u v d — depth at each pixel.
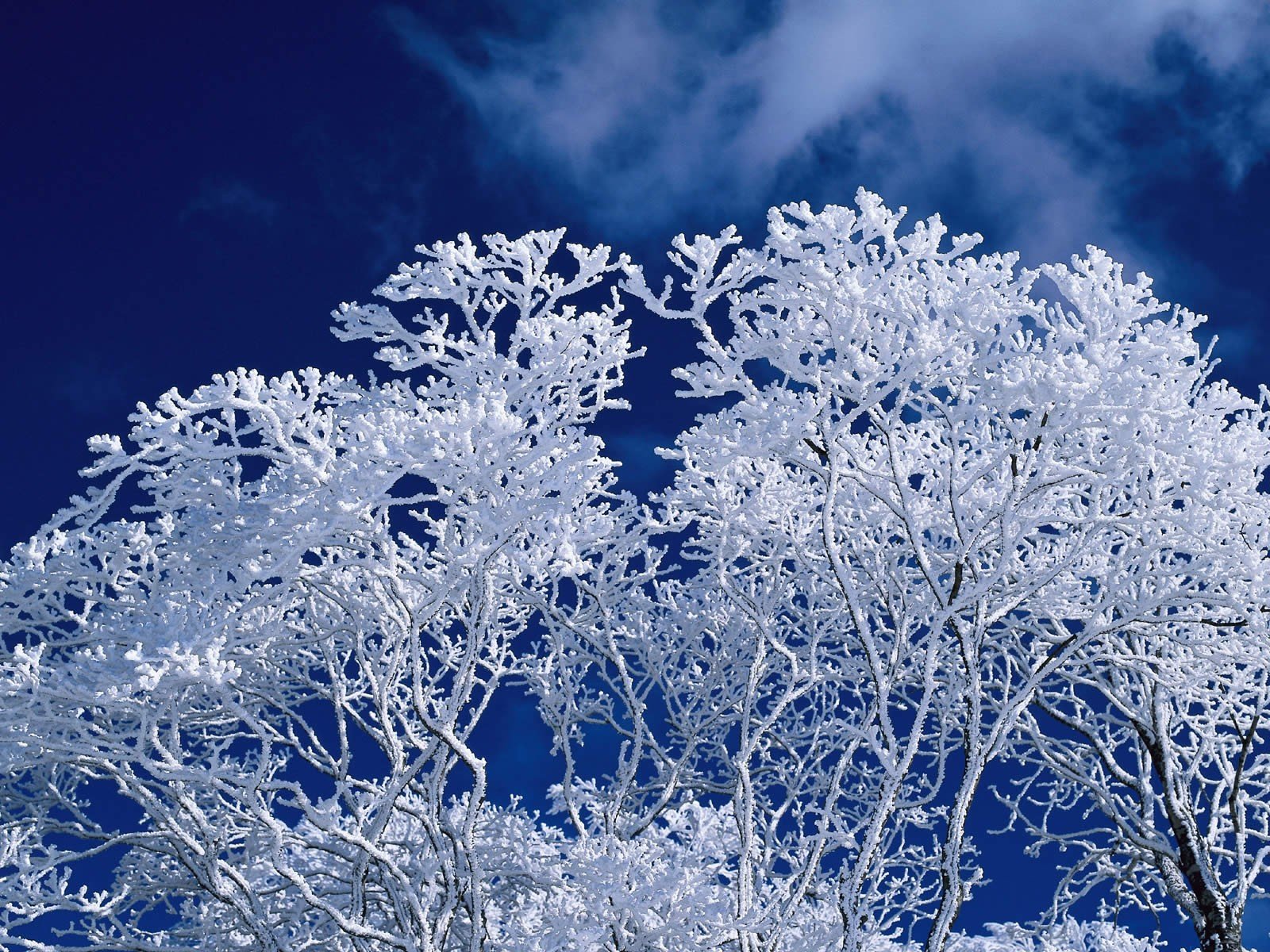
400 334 5.89
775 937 6.45
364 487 5.22
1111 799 8.79
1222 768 8.45
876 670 6.42
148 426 5.09
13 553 5.84
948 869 6.14
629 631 8.77
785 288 6.09
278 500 5.41
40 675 5.37
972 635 6.60
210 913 7.61
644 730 7.92
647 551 8.37
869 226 5.80
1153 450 6.22
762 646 7.71
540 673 8.45
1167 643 8.07
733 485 7.33
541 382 6.01
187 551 5.86
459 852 6.06
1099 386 5.98
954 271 6.02
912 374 6.12
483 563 5.98
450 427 5.21
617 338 6.11
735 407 6.15
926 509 7.16
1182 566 6.75
